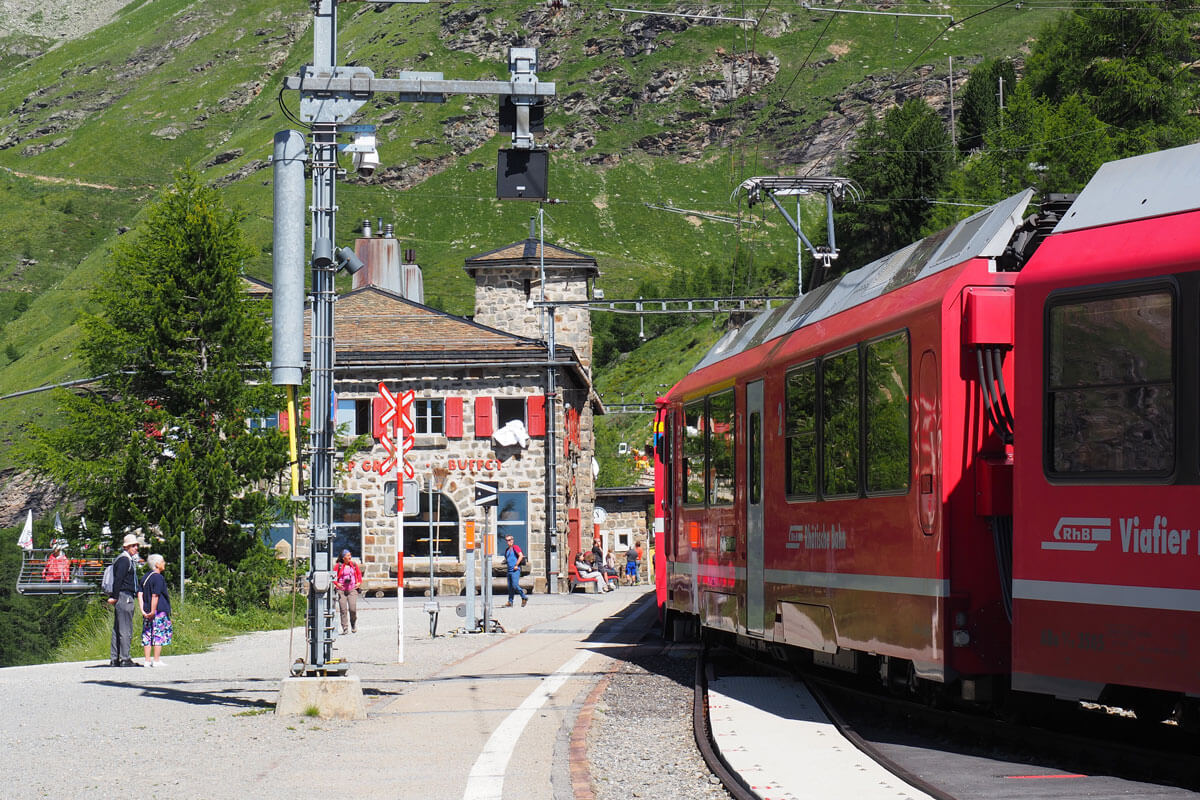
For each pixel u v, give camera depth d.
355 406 42.97
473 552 24.73
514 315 50.25
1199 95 70.19
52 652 27.56
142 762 10.35
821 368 12.97
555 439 42.66
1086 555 9.08
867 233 88.88
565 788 9.02
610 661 18.64
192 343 33.22
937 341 10.31
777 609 14.09
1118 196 9.55
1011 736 10.27
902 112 91.44
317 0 13.23
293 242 12.94
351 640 23.52
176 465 31.58
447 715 13.02
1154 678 8.55
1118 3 71.25
